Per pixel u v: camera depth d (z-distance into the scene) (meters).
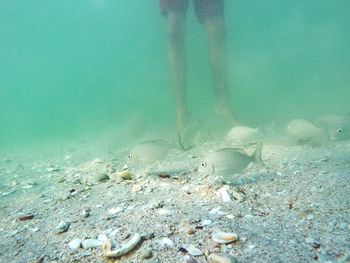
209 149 1.36
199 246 0.46
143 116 3.36
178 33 1.59
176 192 0.74
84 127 4.41
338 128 1.20
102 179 0.95
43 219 0.66
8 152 2.54
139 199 0.72
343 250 0.41
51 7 12.99
